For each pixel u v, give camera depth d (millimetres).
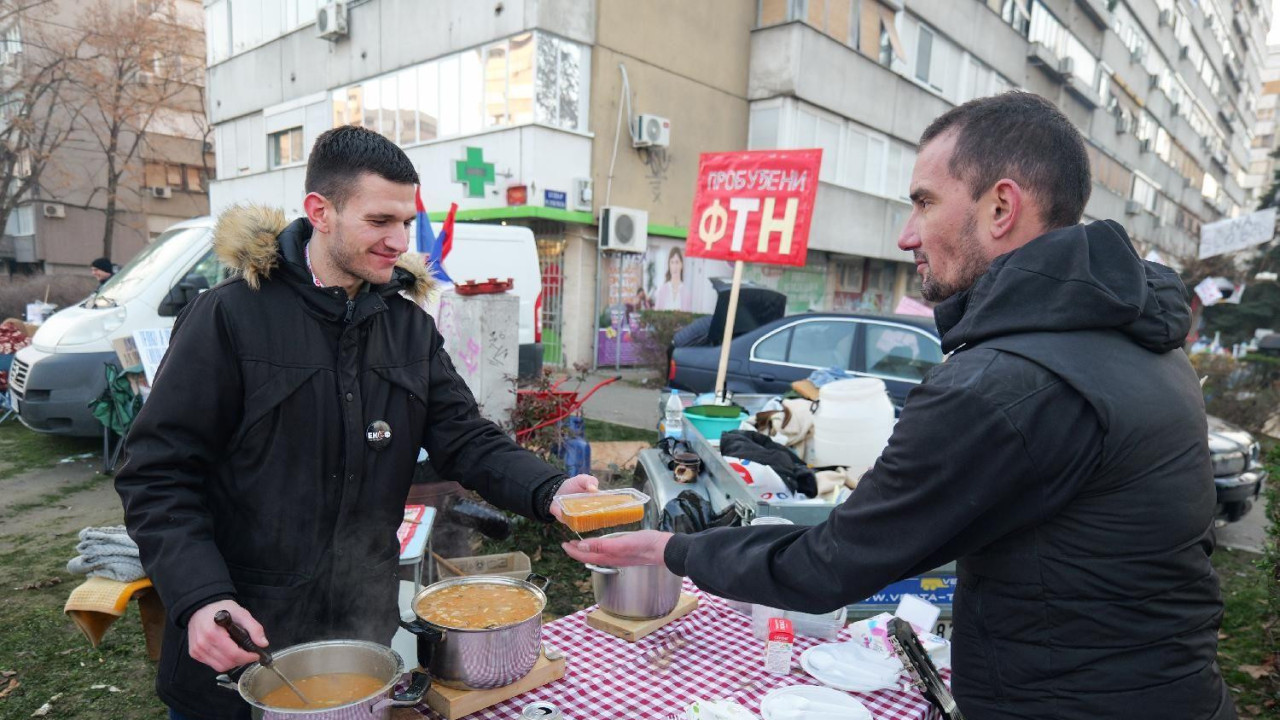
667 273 12992
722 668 1687
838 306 17203
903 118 16719
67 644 3160
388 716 1246
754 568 1213
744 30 13711
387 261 1501
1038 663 1057
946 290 1236
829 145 14938
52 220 22391
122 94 20469
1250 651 3518
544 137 10820
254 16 15359
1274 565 3283
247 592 1465
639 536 1409
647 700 1537
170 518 1333
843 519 1137
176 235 6250
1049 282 1060
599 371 11805
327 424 1494
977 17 18250
